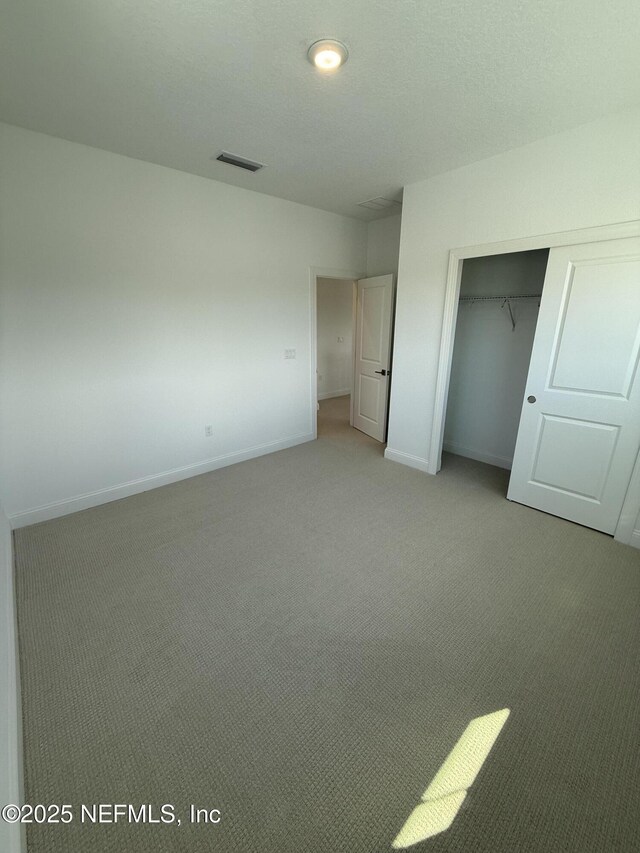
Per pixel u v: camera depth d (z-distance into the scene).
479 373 3.88
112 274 2.77
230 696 1.49
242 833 1.10
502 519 2.79
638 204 2.11
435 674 1.59
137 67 1.73
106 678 1.56
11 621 1.73
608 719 1.40
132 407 3.05
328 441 4.59
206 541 2.51
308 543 2.50
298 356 4.20
